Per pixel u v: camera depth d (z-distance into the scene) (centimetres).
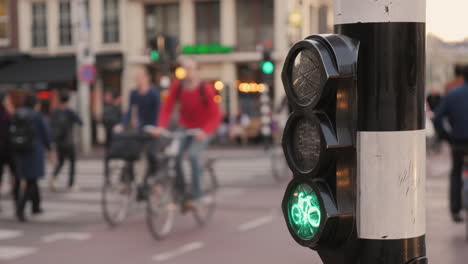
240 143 2741
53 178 1245
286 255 646
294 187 159
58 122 1246
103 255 672
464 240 693
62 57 3188
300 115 155
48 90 3011
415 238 156
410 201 154
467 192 688
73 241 752
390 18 151
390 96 151
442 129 783
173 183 785
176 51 1523
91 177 1512
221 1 2995
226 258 640
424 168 158
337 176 151
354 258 157
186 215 916
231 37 2980
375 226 154
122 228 836
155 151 942
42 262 643
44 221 899
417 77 154
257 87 2961
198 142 787
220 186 1234
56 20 3244
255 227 803
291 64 159
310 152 155
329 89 148
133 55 3141
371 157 152
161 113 791
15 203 1009
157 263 628
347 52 150
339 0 158
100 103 3128
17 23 3266
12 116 1016
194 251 679
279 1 2880
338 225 151
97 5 3180
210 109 783
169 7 3112
